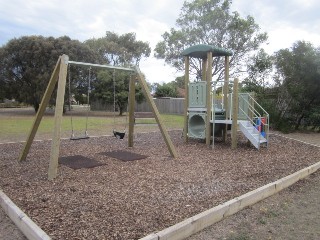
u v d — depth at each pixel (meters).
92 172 5.25
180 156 6.91
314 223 3.51
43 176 4.95
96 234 2.88
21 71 24.86
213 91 8.68
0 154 6.96
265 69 18.20
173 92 34.34
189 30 27.03
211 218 3.37
